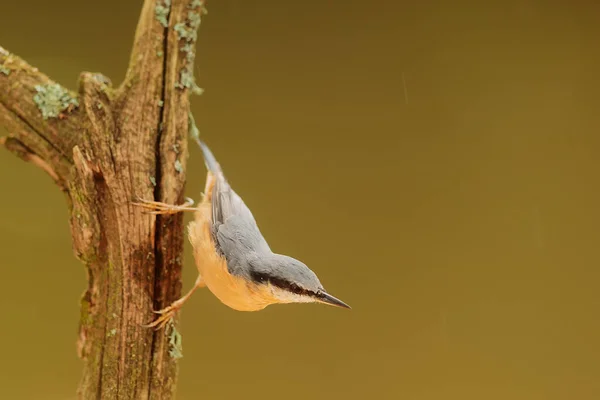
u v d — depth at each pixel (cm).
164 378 607
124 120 574
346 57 1004
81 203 568
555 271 1006
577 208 1023
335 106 1008
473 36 1017
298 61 998
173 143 591
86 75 570
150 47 582
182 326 949
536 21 1021
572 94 1023
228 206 630
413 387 971
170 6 584
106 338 588
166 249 600
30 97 580
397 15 1016
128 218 577
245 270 594
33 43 925
